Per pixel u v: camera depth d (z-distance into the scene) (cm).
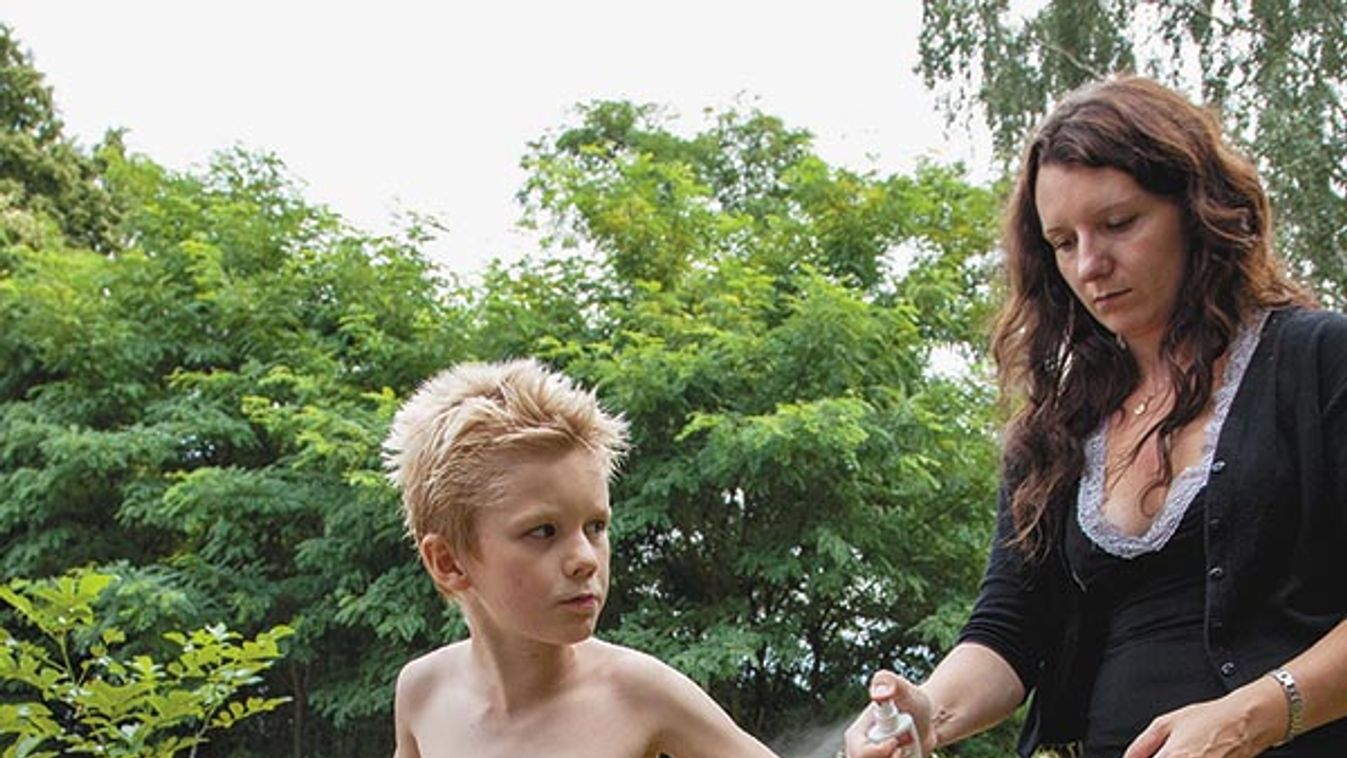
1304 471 119
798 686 791
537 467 101
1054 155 131
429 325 857
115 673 259
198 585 809
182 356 930
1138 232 128
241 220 959
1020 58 1007
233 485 804
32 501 883
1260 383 124
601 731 107
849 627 803
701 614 762
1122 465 134
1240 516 121
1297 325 124
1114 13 987
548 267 866
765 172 1100
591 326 841
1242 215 128
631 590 808
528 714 109
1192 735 110
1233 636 121
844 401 702
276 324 903
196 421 860
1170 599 127
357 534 799
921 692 122
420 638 793
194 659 254
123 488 862
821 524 748
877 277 870
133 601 752
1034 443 142
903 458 716
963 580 789
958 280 855
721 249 888
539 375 107
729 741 109
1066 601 141
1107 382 140
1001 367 151
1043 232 143
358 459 777
